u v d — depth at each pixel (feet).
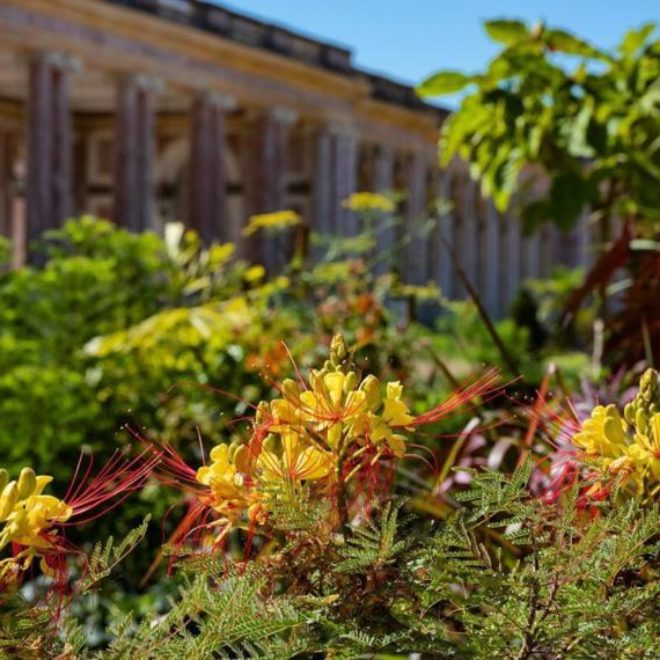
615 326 13.61
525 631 4.23
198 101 112.88
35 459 24.00
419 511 8.68
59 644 4.12
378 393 4.75
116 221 104.06
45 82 94.84
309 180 140.15
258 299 24.34
